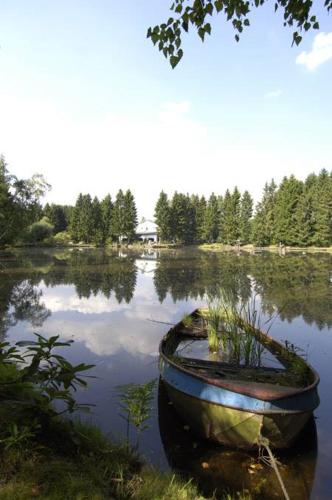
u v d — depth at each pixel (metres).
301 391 4.75
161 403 6.04
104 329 10.60
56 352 8.38
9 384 3.09
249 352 6.82
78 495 2.50
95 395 6.11
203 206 86.00
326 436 5.06
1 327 10.64
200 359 6.82
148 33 3.09
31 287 18.77
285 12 3.15
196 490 3.54
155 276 24.05
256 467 4.32
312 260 36.97
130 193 76.50
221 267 30.30
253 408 4.47
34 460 2.79
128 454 3.62
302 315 12.70
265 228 68.00
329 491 3.89
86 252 50.78
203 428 4.89
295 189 62.16
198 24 3.07
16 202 33.41
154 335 10.03
